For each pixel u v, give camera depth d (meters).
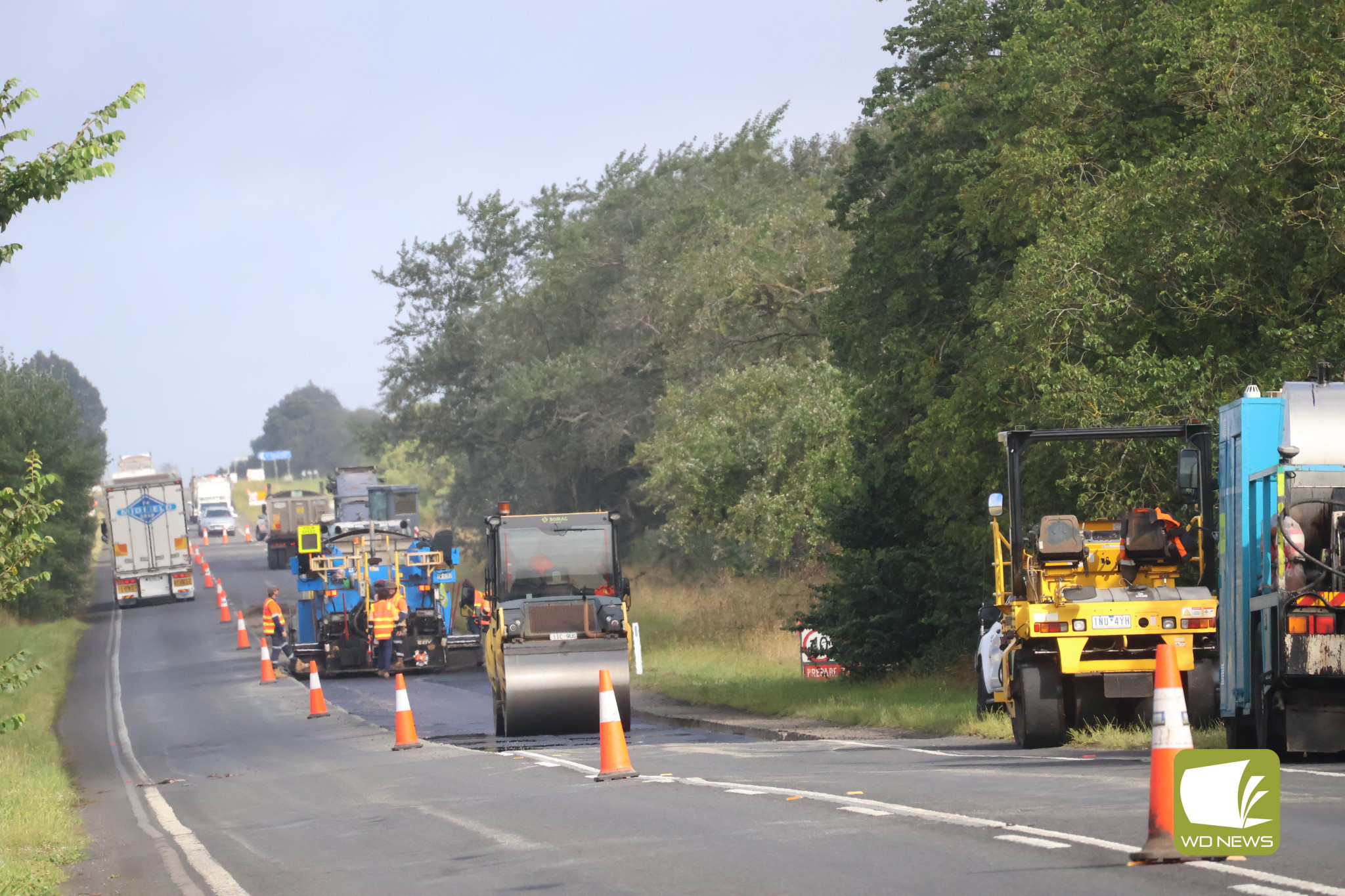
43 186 38.72
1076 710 44.34
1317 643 33.78
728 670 86.50
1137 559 43.78
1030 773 34.56
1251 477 36.66
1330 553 34.62
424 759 51.19
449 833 31.33
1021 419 60.91
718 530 125.31
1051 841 23.41
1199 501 43.53
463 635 100.38
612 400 188.50
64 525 165.25
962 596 72.31
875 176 92.88
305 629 100.50
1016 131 70.38
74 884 30.33
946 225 81.44
